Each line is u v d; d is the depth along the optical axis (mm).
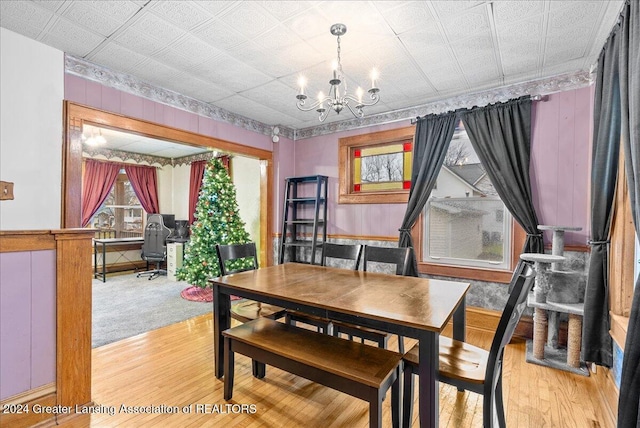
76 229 1868
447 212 3568
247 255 2820
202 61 2732
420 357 1440
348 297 1805
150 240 5906
